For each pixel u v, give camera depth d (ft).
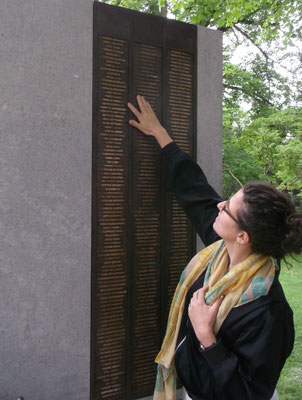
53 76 7.61
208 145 9.68
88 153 7.99
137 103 8.55
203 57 9.56
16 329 7.40
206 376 5.25
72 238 7.87
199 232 7.47
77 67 7.84
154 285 8.95
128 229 8.54
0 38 7.15
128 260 8.56
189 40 9.31
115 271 8.40
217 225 5.37
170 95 9.05
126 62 8.41
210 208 7.39
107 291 8.31
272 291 5.14
